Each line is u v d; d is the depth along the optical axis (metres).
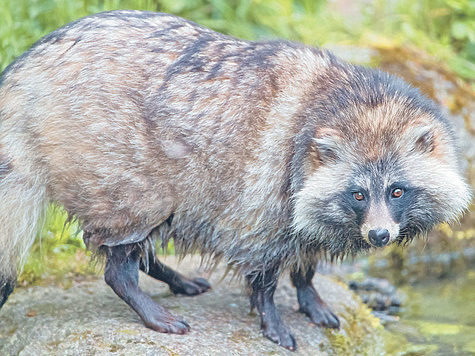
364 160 6.21
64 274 7.78
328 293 7.89
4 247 6.43
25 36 9.20
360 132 6.22
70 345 6.27
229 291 7.66
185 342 6.30
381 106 6.30
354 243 6.60
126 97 6.18
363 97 6.34
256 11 11.44
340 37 11.64
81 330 6.43
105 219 6.38
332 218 6.35
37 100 6.23
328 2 12.46
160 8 10.63
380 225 6.12
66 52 6.30
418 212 6.43
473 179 9.99
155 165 6.25
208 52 6.40
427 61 11.16
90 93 6.18
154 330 6.45
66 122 6.20
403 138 6.23
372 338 7.41
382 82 6.52
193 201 6.43
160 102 6.20
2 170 6.27
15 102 6.30
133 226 6.41
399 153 6.25
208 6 11.27
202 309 7.09
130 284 6.58
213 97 6.28
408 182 6.26
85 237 6.55
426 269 9.70
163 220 6.48
